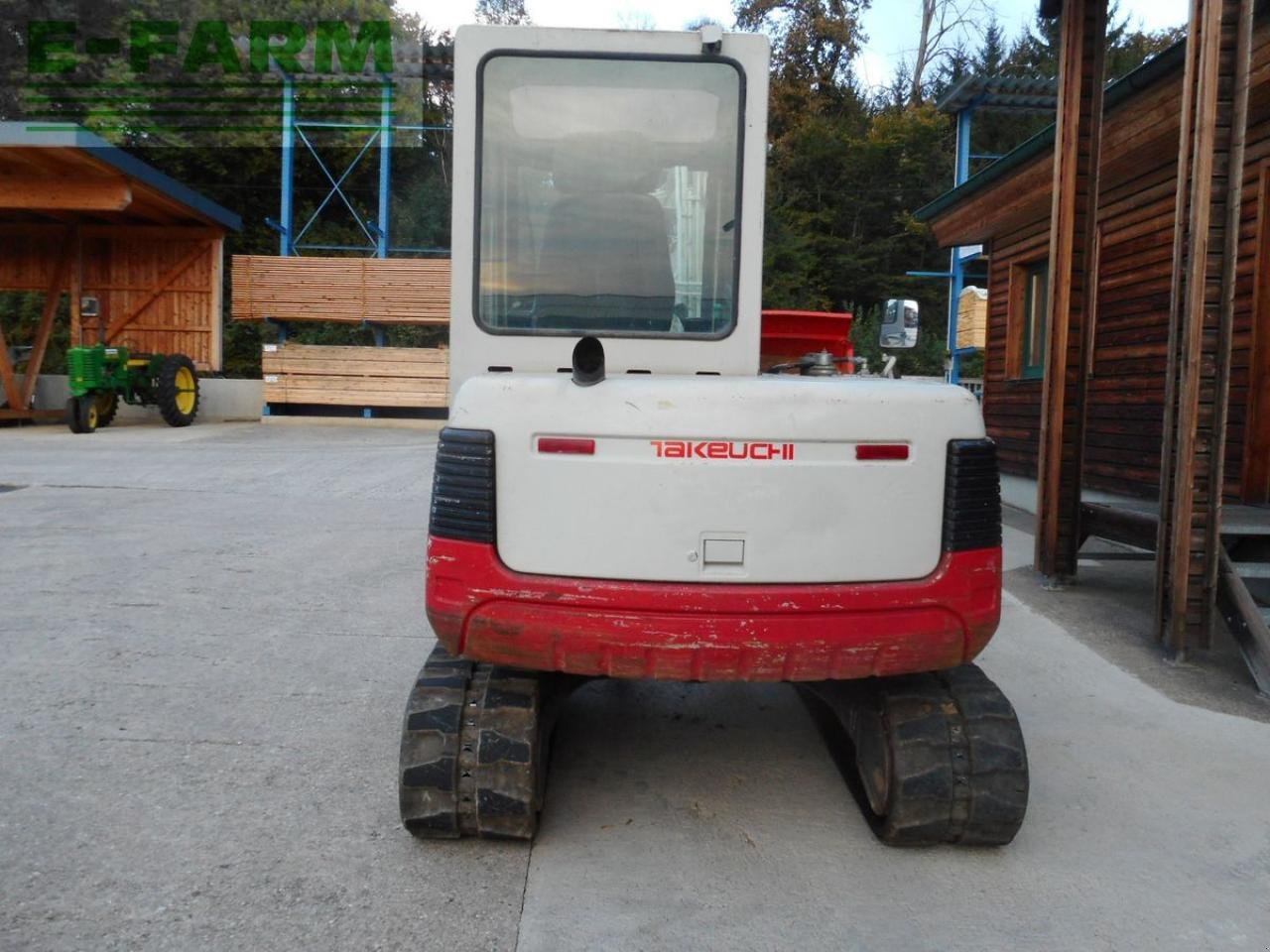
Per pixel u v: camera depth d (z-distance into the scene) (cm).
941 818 327
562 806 373
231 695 468
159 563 721
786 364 468
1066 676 514
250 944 281
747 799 381
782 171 3909
